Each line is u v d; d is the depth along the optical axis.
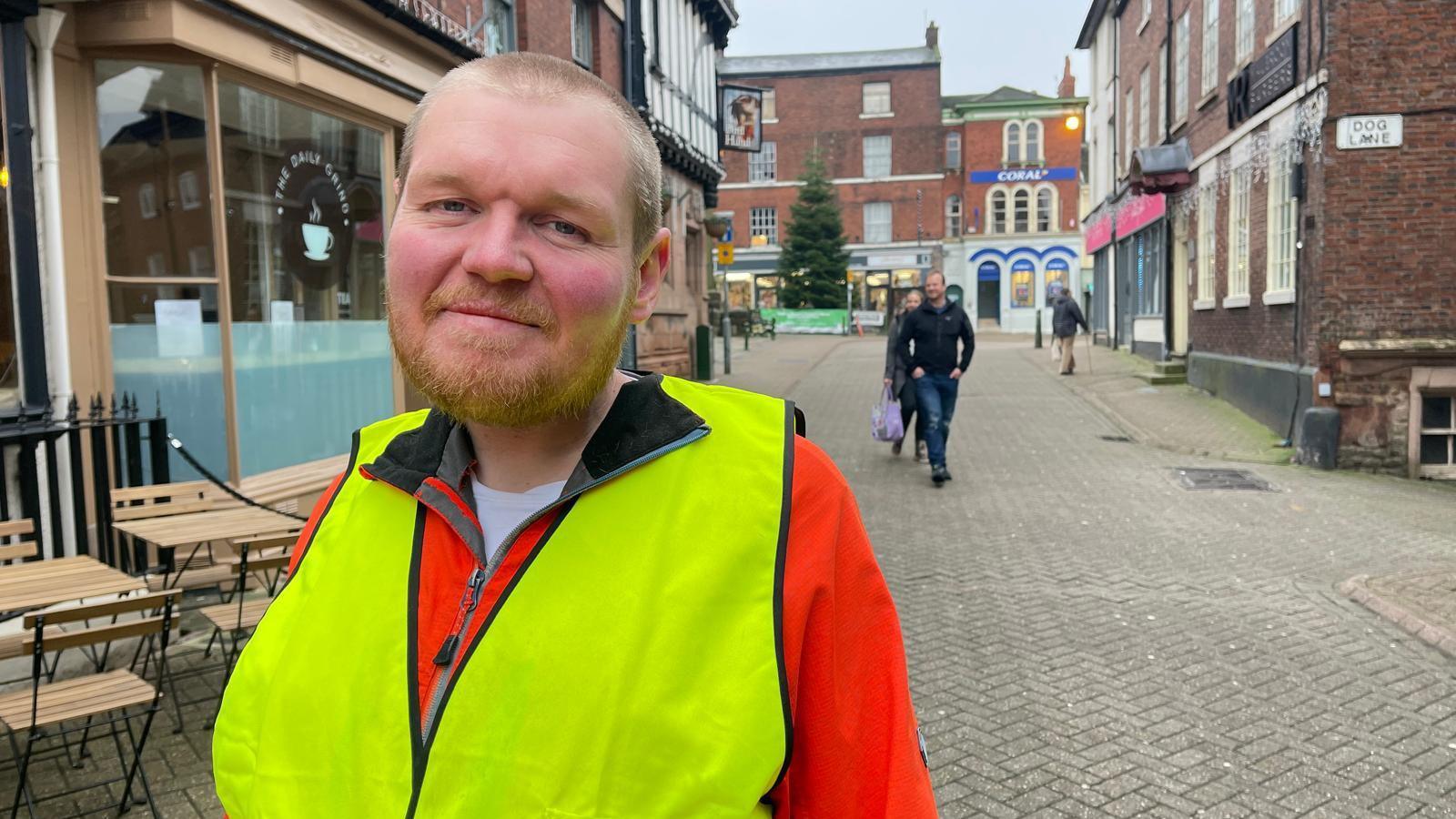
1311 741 3.71
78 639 2.93
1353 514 7.61
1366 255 9.50
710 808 0.93
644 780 0.93
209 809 3.14
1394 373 9.45
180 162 5.26
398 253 1.06
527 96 1.05
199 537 3.94
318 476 6.21
